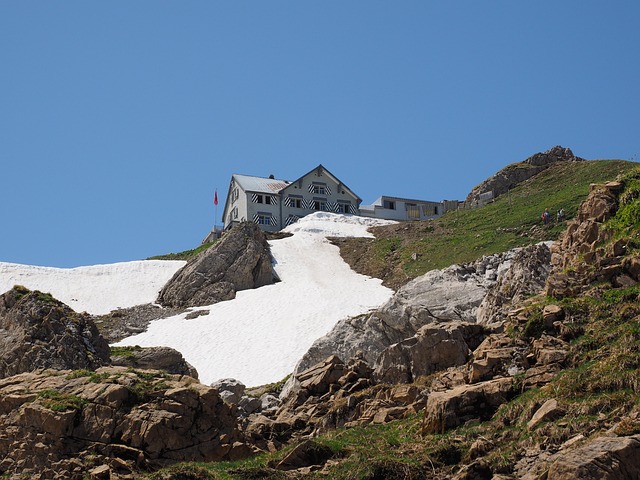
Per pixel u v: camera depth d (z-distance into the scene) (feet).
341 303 299.58
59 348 144.87
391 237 396.37
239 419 124.06
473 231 370.73
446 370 119.55
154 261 389.80
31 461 96.58
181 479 89.51
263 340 265.54
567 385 93.35
